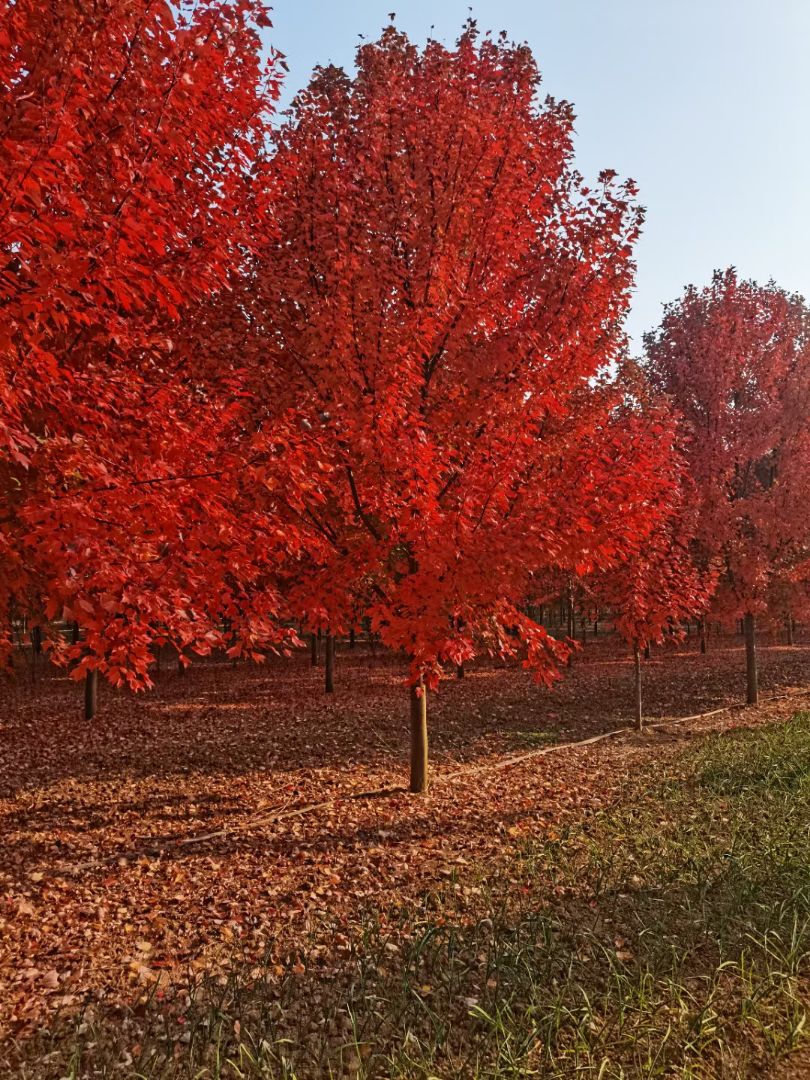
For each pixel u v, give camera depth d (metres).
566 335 7.42
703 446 14.12
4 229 3.16
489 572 6.34
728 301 14.84
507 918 4.92
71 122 3.40
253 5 4.75
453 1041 3.68
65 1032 3.74
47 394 4.23
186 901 5.38
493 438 6.98
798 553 14.98
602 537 6.85
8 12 3.49
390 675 19.88
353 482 7.37
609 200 7.60
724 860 5.61
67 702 15.45
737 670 19.66
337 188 6.92
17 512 4.05
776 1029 3.68
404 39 8.09
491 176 7.48
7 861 6.18
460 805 7.70
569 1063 3.46
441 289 6.93
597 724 12.53
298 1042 3.65
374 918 4.89
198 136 4.73
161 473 4.33
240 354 6.78
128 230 3.81
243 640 4.94
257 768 9.45
